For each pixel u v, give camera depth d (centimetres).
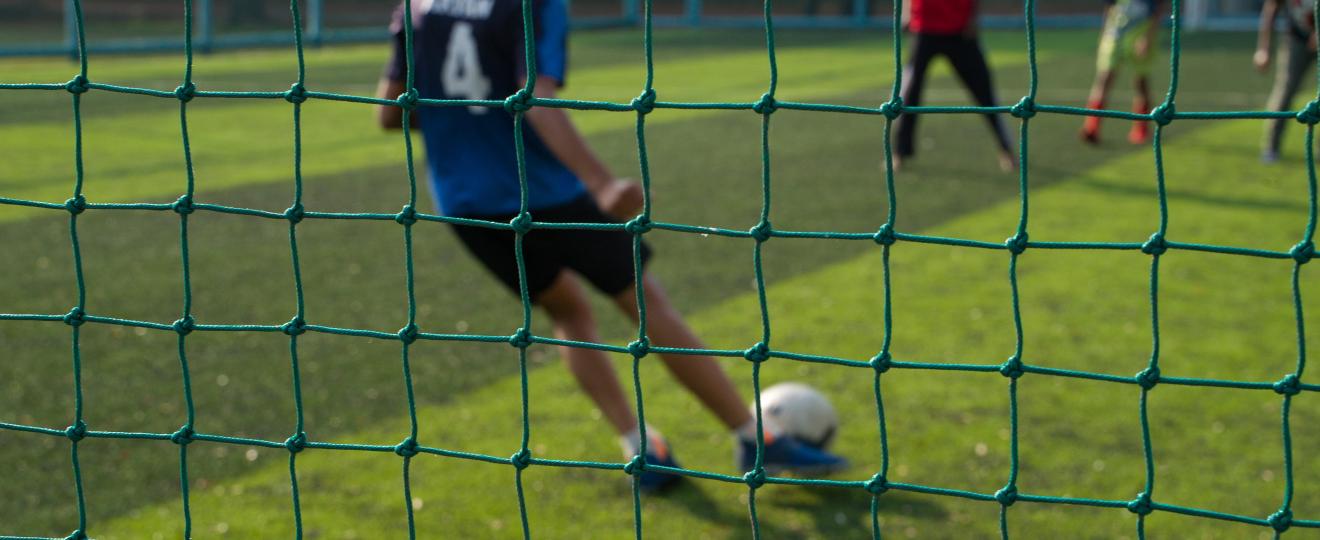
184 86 203
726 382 337
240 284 574
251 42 2069
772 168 887
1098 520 318
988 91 854
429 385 429
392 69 340
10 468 355
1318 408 396
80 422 213
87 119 1178
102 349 471
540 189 321
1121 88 1400
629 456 346
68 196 805
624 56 1936
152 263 614
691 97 1377
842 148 976
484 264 338
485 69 316
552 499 336
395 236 672
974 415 395
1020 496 188
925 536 311
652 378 435
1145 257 607
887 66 1756
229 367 449
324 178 871
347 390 425
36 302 542
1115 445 369
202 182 858
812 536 313
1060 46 2108
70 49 1867
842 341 481
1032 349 467
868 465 356
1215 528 313
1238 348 464
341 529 318
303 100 201
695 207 750
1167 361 450
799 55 1961
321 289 565
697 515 326
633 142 1030
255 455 367
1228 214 713
